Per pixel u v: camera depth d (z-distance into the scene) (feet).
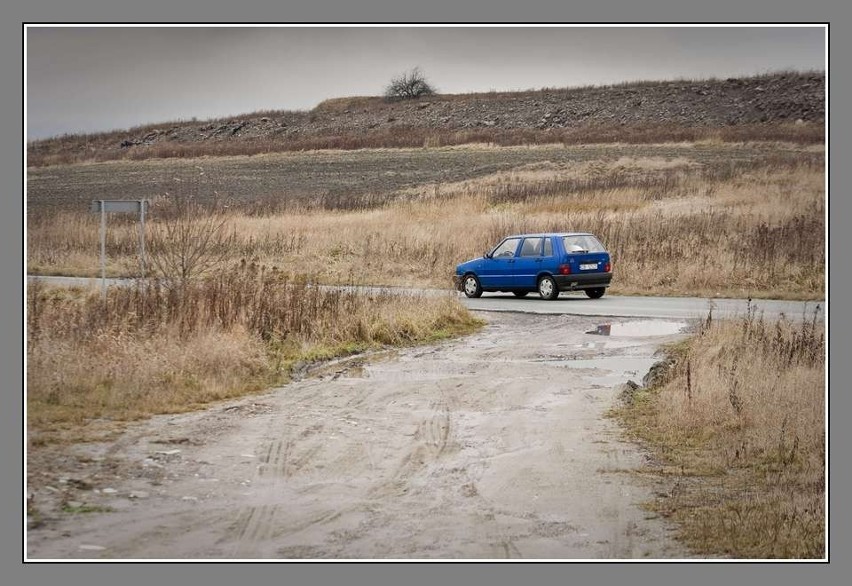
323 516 30.01
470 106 364.38
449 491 32.83
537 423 42.47
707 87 332.19
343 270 115.24
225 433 39.63
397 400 46.98
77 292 74.74
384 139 302.04
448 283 108.47
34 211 176.04
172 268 77.00
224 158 297.74
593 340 65.92
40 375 43.27
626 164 211.82
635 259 109.60
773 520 30.27
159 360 47.70
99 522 28.78
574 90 367.45
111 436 38.17
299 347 58.44
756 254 106.22
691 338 64.34
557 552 27.32
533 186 185.26
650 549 27.78
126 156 311.68
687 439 39.81
